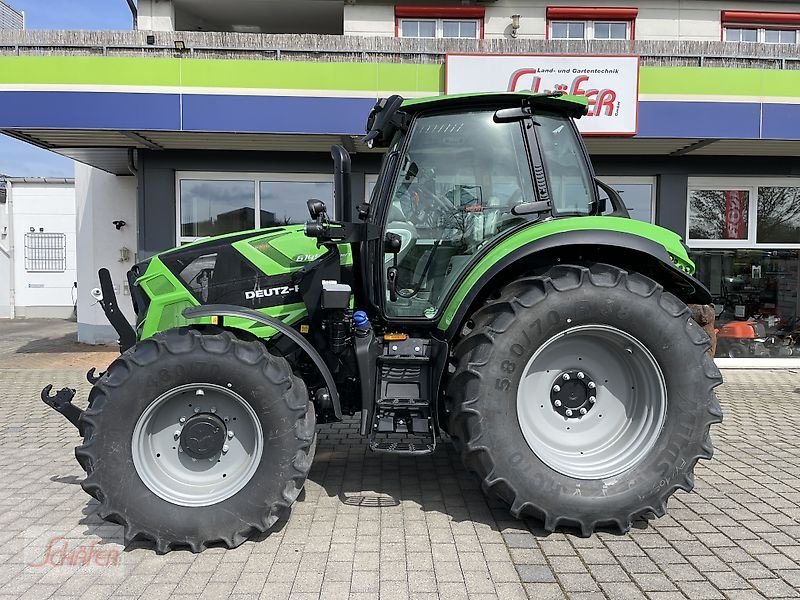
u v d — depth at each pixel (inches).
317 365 121.4
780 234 325.1
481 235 131.2
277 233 140.0
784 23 380.8
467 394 113.5
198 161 314.8
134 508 109.3
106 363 325.4
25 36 262.7
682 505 132.3
